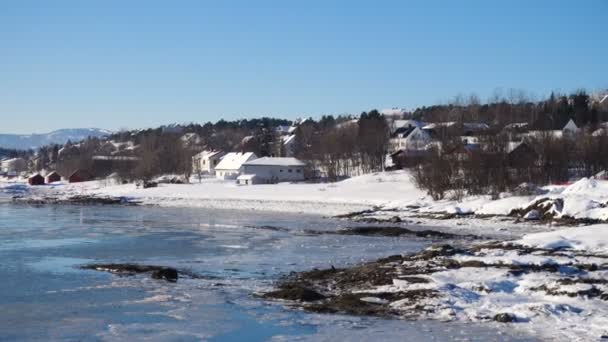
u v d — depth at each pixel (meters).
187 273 38.38
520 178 90.56
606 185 74.50
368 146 144.12
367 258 44.19
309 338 23.48
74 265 41.75
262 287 33.41
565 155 99.50
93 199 120.38
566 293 28.09
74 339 23.97
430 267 35.31
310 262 42.56
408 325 24.88
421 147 138.50
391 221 72.75
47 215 86.81
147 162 167.00
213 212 91.38
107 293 32.09
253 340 23.50
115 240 56.41
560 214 66.00
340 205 95.81
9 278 36.62
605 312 25.61
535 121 164.50
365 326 24.88
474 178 86.25
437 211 78.38
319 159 152.25
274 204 100.81
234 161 164.50
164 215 86.25
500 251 40.75
